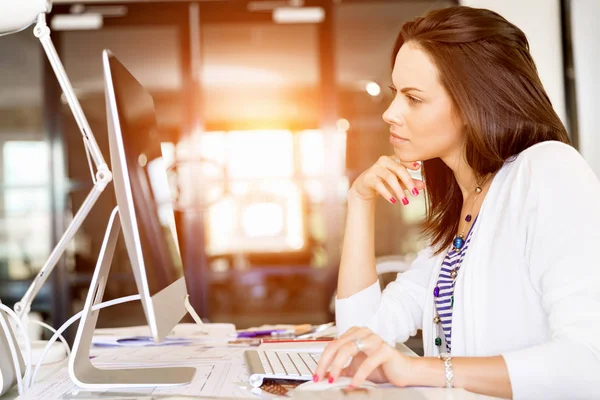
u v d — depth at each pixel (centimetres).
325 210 447
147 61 458
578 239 84
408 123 110
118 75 86
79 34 445
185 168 443
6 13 98
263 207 486
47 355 117
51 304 444
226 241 484
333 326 156
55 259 108
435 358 81
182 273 122
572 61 376
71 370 90
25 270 452
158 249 94
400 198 119
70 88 103
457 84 104
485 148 105
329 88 443
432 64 106
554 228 87
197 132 441
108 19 431
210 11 434
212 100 479
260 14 435
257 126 484
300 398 72
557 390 77
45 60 442
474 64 104
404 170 120
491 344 96
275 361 97
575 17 374
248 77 477
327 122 446
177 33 445
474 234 105
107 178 103
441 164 128
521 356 80
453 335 103
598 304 80
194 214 441
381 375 84
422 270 133
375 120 457
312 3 433
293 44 467
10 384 96
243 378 94
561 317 81
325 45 440
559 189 90
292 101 482
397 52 116
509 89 104
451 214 128
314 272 489
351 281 128
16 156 457
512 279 96
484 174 111
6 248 453
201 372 99
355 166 453
